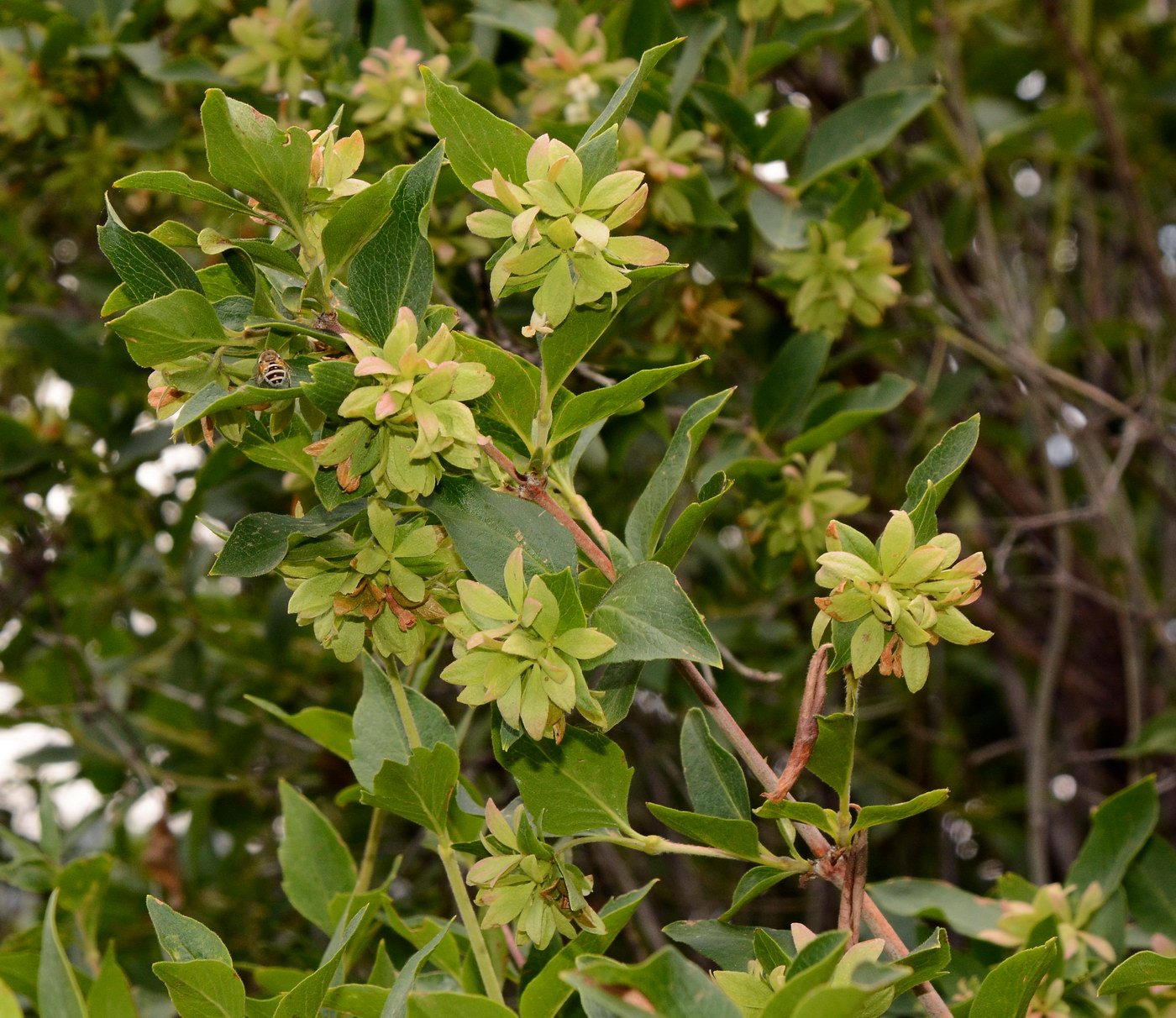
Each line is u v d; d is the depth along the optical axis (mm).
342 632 708
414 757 727
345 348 709
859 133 987
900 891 872
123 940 1274
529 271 699
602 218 698
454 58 1024
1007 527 1517
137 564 1486
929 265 1329
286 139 697
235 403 686
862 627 698
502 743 690
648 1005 647
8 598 1309
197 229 1271
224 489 1233
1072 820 1563
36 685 1474
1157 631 1297
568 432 715
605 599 697
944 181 1465
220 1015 711
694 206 948
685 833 723
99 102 1183
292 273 709
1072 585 1321
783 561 1034
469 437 683
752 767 721
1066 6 1537
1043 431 1314
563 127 898
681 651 681
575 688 683
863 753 1562
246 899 1393
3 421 1213
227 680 1534
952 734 1722
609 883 1352
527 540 701
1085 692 1563
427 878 1280
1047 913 837
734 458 1032
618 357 1013
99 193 1243
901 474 1439
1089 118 1398
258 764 1549
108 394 1252
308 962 1090
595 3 1051
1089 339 1393
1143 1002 822
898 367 1368
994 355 1228
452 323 706
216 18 1155
